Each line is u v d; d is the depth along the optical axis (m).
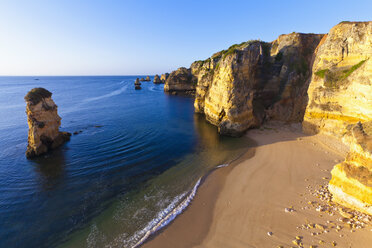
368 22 22.67
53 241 12.36
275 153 23.42
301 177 17.27
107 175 20.14
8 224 13.83
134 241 11.92
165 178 19.34
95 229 13.10
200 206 14.71
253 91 38.47
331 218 11.38
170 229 12.59
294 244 10.16
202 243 11.35
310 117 28.53
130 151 26.41
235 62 32.34
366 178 10.71
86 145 28.75
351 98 22.70
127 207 15.16
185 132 35.47
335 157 20.91
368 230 9.88
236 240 11.22
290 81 37.00
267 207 13.65
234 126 31.59
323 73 26.83
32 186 18.42
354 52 23.30
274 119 37.91
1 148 28.25
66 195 16.97
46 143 26.47
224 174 19.45
